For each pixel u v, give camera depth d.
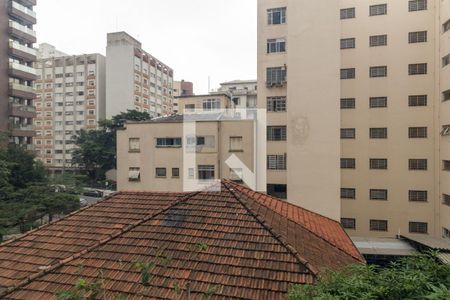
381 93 23.70
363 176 24.06
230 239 7.13
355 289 4.22
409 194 23.12
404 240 18.53
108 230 8.20
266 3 23.67
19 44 36.47
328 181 19.80
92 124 59.41
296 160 20.28
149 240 7.40
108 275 6.42
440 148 21.83
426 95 22.77
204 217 8.04
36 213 22.36
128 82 56.59
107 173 48.94
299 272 6.10
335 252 8.25
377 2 23.81
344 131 24.48
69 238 8.12
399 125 23.33
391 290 4.17
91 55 59.47
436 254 5.14
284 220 9.00
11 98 36.41
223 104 33.06
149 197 9.76
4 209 19.80
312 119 20.08
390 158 23.52
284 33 23.28
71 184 25.77
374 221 23.88
